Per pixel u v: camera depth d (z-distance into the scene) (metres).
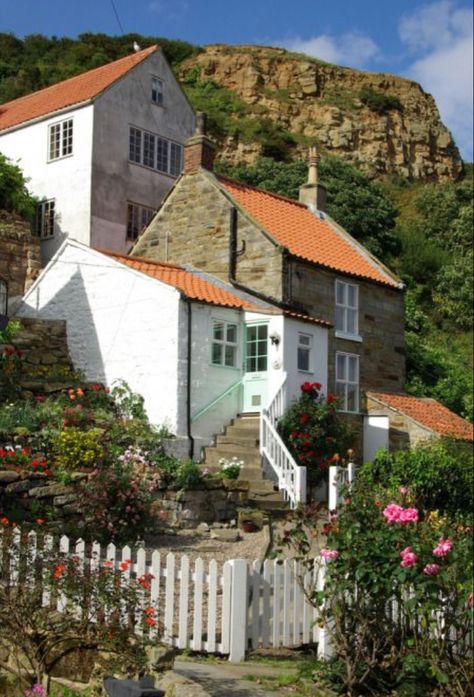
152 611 8.88
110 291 22.52
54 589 9.14
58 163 32.12
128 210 32.47
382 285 27.38
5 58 77.50
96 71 35.94
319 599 8.51
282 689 8.32
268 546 14.82
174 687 7.90
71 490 14.84
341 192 50.72
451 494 19.95
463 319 47.00
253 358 22.31
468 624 7.75
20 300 25.98
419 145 91.25
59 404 19.69
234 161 75.88
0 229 28.81
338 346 25.31
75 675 8.75
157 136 34.03
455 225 57.31
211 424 21.36
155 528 15.69
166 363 20.91
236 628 9.44
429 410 26.48
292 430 20.95
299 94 89.75
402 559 7.76
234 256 24.92
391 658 8.48
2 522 10.67
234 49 93.56
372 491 9.41
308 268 24.84
